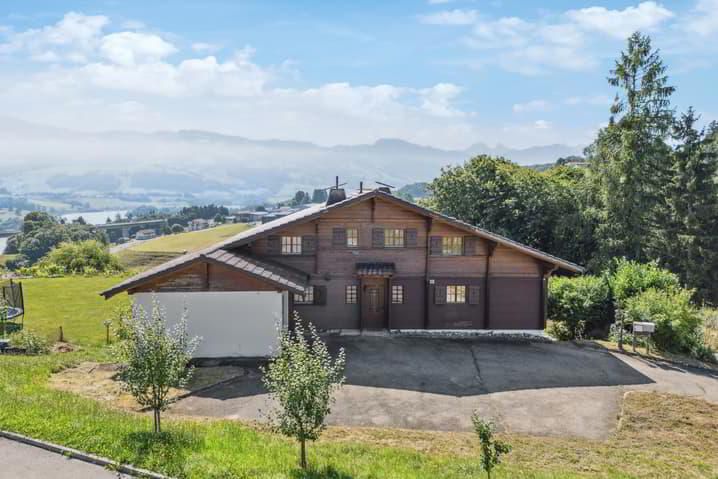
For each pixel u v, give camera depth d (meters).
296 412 10.48
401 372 19.72
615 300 27.30
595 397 17.48
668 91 42.62
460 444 13.46
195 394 16.94
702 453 13.64
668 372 20.52
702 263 45.38
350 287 26.06
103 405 14.39
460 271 26.19
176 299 21.11
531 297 26.39
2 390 13.91
